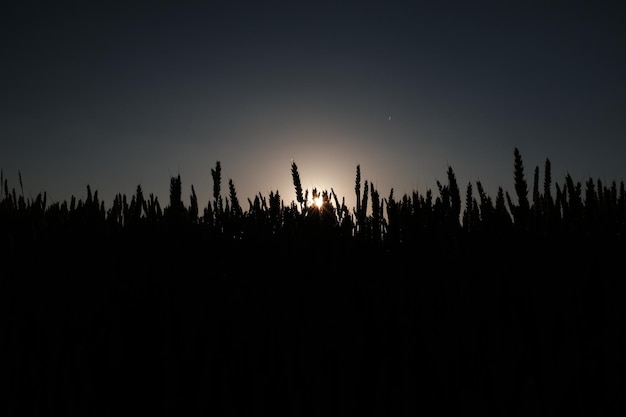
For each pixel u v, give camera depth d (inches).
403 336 78.7
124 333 82.4
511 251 81.0
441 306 80.1
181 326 81.4
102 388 77.9
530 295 78.2
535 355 75.0
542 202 93.5
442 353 75.2
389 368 76.9
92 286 87.2
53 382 77.5
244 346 80.3
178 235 92.3
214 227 98.7
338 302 81.7
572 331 74.9
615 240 86.6
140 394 77.9
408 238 89.1
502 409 71.3
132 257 91.2
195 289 85.0
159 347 81.3
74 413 75.4
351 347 78.3
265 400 76.9
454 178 86.7
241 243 93.9
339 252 89.5
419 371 76.6
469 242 86.3
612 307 76.6
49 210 115.3
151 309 84.8
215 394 77.5
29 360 79.6
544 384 71.3
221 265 90.1
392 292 84.0
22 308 84.0
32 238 95.2
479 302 78.4
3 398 77.3
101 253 93.2
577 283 78.4
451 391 74.0
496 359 74.0
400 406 73.4
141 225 98.2
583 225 88.4
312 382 76.2
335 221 95.2
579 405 70.7
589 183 91.6
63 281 87.9
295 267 86.6
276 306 83.5
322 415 74.5
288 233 94.0
